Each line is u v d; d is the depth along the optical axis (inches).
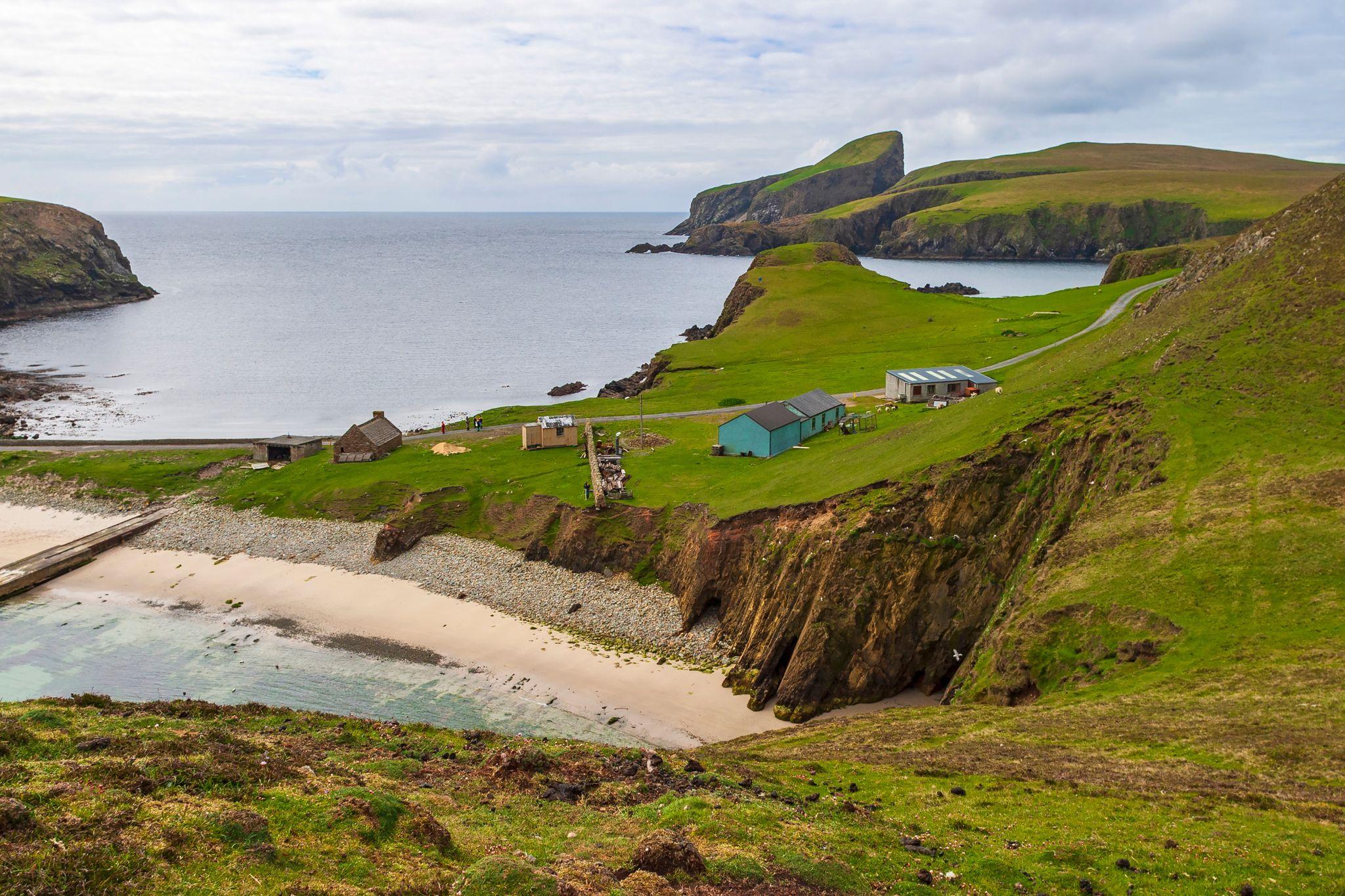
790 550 2768.2
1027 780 1409.9
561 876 944.9
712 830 1123.9
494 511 3607.3
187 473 4343.0
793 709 2415.1
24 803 895.1
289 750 1310.3
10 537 3735.2
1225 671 1678.2
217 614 3036.4
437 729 1649.9
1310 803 1211.2
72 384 6776.6
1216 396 2571.4
